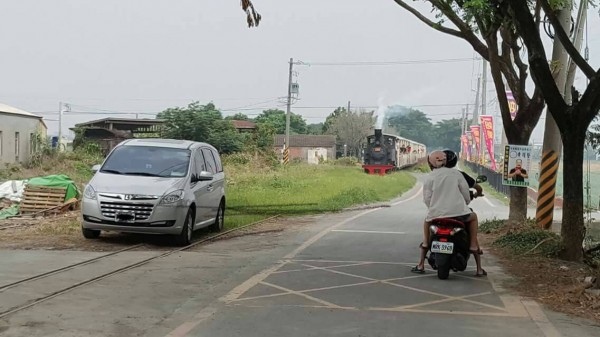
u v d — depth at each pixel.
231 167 40.28
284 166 46.72
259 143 50.94
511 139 14.52
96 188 11.72
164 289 8.00
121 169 12.60
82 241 11.87
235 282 8.52
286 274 9.12
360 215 19.14
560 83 13.23
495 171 41.19
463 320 6.62
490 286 8.39
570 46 9.83
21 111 37.06
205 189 13.05
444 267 8.66
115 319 6.55
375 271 9.45
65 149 44.53
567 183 10.20
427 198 9.00
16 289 7.80
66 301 7.26
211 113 47.81
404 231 14.66
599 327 6.43
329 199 23.36
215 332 6.10
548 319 6.71
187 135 46.00
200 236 13.38
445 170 8.98
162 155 12.91
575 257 10.34
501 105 14.47
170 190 11.62
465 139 80.69
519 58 14.11
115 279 8.55
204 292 7.88
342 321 6.52
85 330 6.12
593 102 9.47
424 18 14.58
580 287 7.96
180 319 6.61
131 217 11.39
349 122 85.88
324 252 11.32
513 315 6.86
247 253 11.10
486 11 11.06
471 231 8.98
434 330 6.23
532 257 10.65
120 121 50.91
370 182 35.41
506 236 12.55
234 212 18.75
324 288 8.17
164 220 11.41
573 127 9.78
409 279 8.84
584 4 13.06
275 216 18.03
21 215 16.00
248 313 6.83
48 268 9.20
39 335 5.92
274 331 6.14
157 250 11.24
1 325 6.23
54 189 16.80
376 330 6.20
